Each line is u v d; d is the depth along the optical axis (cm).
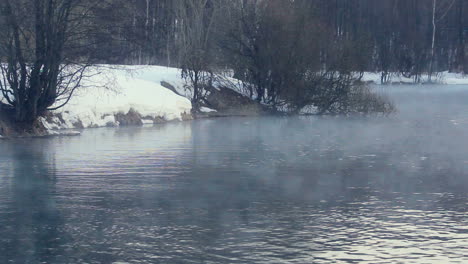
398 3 9069
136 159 2438
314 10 4675
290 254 1327
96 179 2055
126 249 1353
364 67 4562
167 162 2389
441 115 4531
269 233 1468
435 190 1938
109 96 3612
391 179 2111
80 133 3209
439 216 1623
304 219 1586
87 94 3550
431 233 1477
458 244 1398
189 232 1473
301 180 2080
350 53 4459
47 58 3034
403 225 1539
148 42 3456
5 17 2912
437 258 1312
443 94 6869
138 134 3216
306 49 4419
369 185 2009
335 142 3036
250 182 2041
